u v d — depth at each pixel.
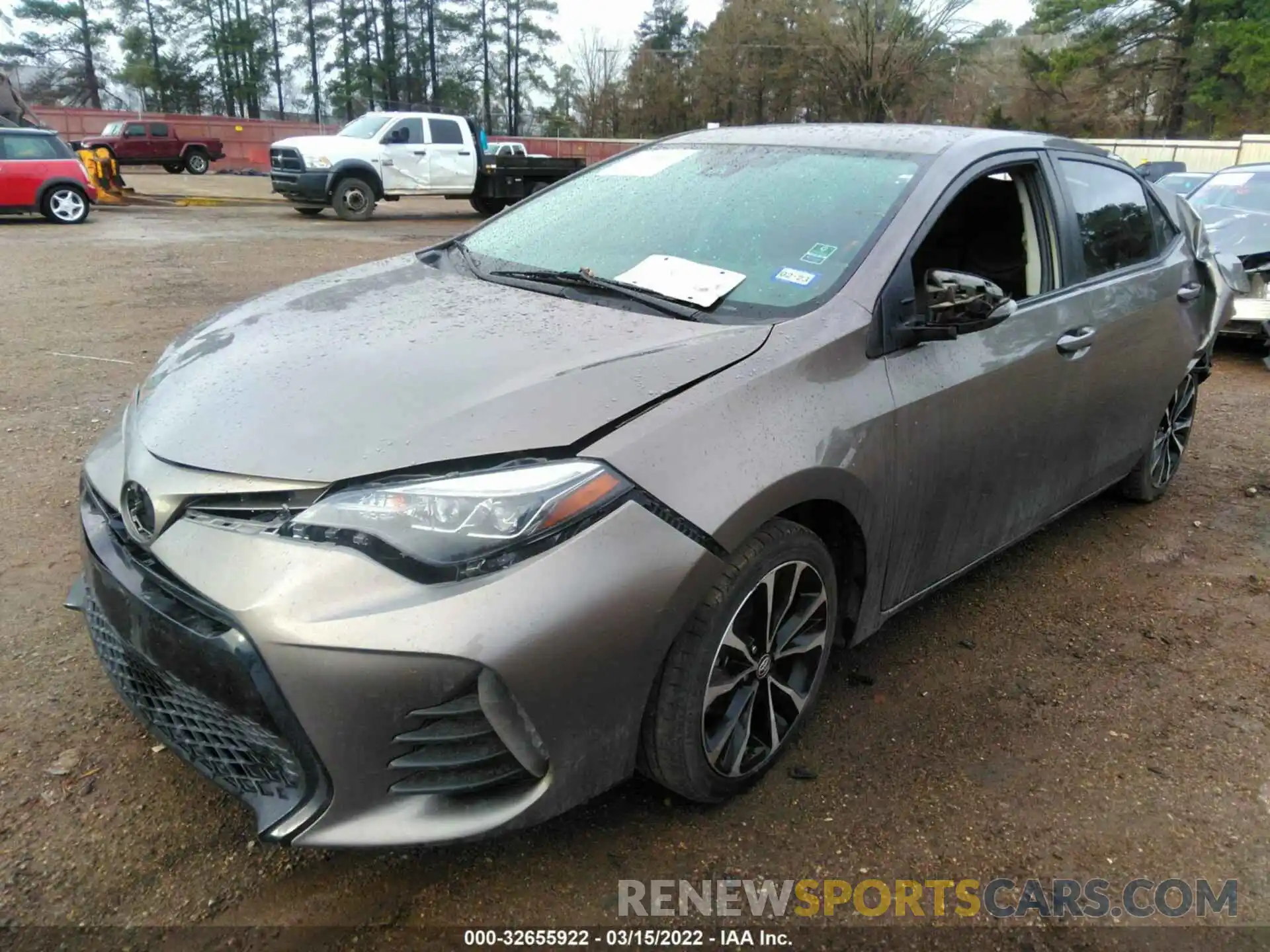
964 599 3.71
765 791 2.56
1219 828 2.51
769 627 2.41
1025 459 3.24
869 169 3.07
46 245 12.58
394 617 1.85
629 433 2.08
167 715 2.16
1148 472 4.48
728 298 2.66
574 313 2.61
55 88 62.97
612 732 2.11
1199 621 3.60
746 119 53.06
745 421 2.24
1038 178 3.42
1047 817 2.52
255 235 15.05
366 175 18.56
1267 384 7.13
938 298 2.65
